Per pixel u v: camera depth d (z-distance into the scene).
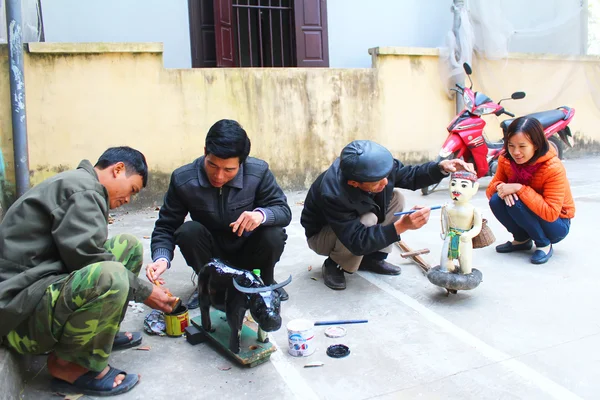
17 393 2.26
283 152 6.34
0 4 5.17
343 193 3.01
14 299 2.11
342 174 2.96
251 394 2.29
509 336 2.73
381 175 2.84
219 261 2.60
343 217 3.06
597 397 2.20
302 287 3.48
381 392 2.28
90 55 5.43
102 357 2.28
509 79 7.56
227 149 2.62
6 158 5.20
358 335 2.79
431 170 3.33
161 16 6.66
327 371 2.46
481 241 3.23
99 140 5.57
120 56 5.53
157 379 2.42
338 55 7.55
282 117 6.28
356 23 7.57
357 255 3.16
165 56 6.73
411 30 7.88
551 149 3.63
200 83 5.86
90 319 2.12
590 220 4.84
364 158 2.83
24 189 5.19
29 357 2.50
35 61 5.26
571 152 8.68
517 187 3.67
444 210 3.12
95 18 6.36
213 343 2.71
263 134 6.21
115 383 2.30
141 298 2.43
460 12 7.05
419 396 2.24
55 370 2.31
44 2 6.11
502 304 3.12
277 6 7.49
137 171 2.42
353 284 3.51
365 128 6.73
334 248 3.38
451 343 2.68
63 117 5.43
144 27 6.59
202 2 6.79
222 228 3.12
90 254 2.17
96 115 5.53
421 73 6.98
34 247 2.16
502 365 2.46
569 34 7.78
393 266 3.68
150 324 2.88
